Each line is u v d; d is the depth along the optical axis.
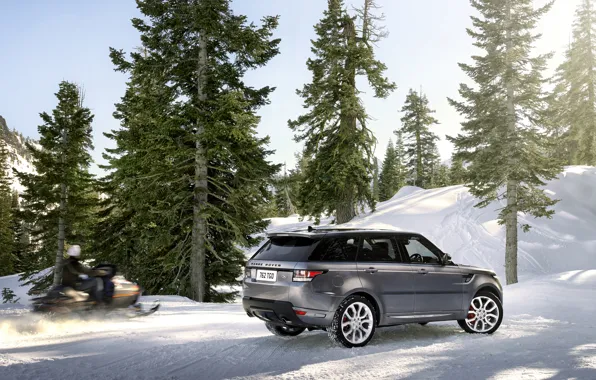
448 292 7.11
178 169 18.53
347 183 28.77
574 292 14.16
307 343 6.54
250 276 6.70
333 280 6.20
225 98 17.36
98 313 9.25
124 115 26.50
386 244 6.90
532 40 24.22
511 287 16.64
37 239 30.73
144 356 5.61
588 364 4.76
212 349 6.07
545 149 24.44
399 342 6.60
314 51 28.30
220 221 20.30
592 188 40.06
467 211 37.03
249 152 19.38
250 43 18.69
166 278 20.94
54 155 30.28
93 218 29.50
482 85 24.92
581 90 48.38
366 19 27.28
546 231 34.00
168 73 19.09
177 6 18.66
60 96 30.53
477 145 25.00
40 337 7.04
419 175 61.94
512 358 5.23
